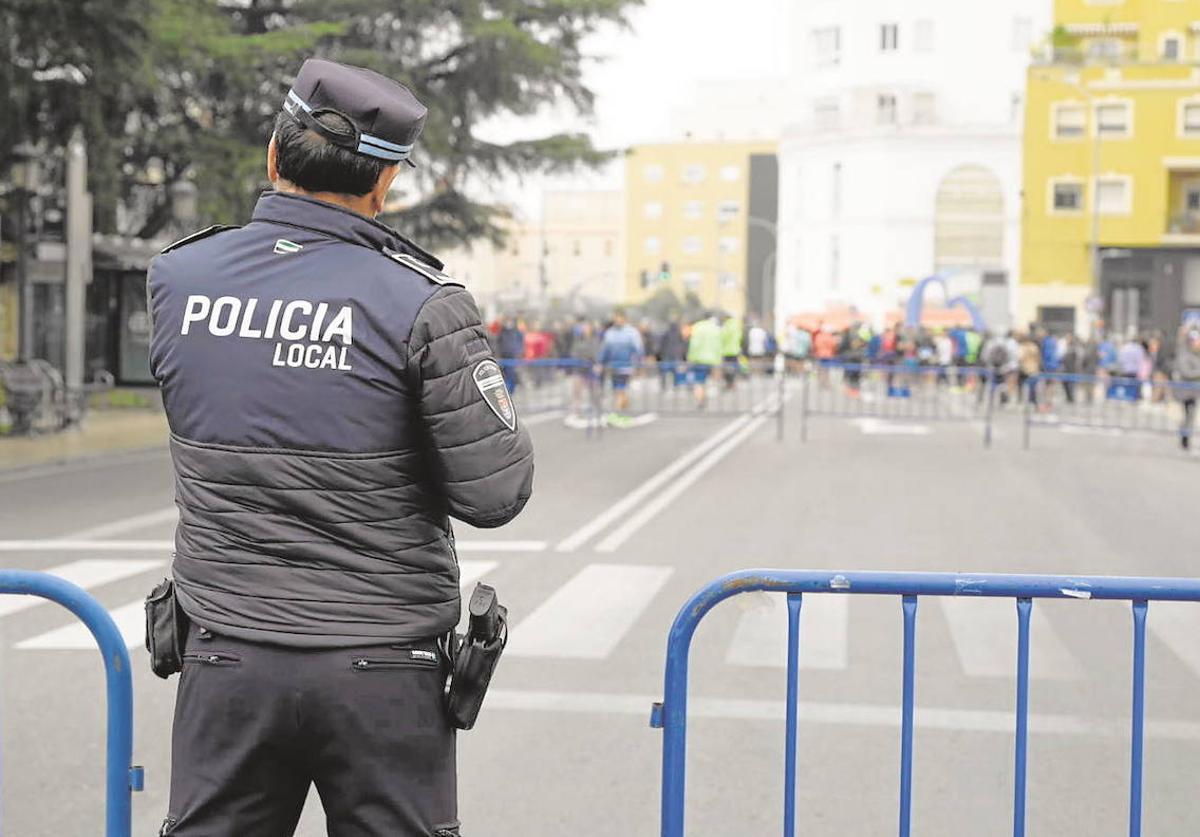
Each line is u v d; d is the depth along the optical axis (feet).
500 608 9.13
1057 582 11.73
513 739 20.13
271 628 8.45
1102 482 58.44
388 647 8.57
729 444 75.46
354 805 8.66
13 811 17.11
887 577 11.75
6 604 29.53
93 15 56.39
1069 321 209.56
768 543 39.40
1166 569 36.09
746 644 26.27
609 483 55.16
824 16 263.90
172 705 21.75
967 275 240.32
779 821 16.99
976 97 257.96
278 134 9.00
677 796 11.70
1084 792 18.16
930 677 23.93
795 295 261.65
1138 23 207.62
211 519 8.63
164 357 8.83
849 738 20.34
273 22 109.91
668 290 400.67
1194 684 23.82
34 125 66.64
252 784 8.72
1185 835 16.69
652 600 30.63
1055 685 23.58
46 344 87.81
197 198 92.89
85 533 40.47
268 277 8.74
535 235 505.66
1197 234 204.64
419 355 8.53
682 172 427.74
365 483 8.54
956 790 18.17
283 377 8.55
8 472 57.57
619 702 22.09
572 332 146.72
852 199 248.11
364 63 104.06
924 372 81.61
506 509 8.78
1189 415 78.18
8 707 21.54
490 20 106.52
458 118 112.88
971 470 62.75
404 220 119.75
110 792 11.07
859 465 64.03
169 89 88.43
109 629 11.05
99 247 95.76
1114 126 207.21
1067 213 208.64
